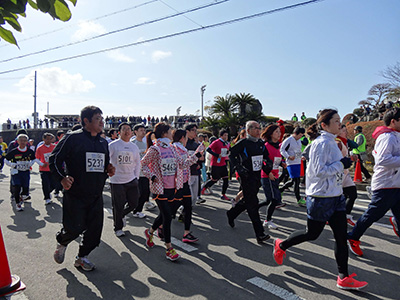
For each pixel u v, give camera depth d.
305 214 6.66
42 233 5.64
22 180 7.48
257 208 4.95
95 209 3.89
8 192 9.98
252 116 24.69
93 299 3.32
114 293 3.44
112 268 4.08
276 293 3.40
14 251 4.73
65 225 3.81
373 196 4.19
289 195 8.55
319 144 3.43
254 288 3.52
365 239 5.06
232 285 3.60
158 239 5.22
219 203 7.94
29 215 6.96
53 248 4.86
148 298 3.32
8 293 2.45
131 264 4.20
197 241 5.09
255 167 4.89
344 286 3.43
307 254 4.50
